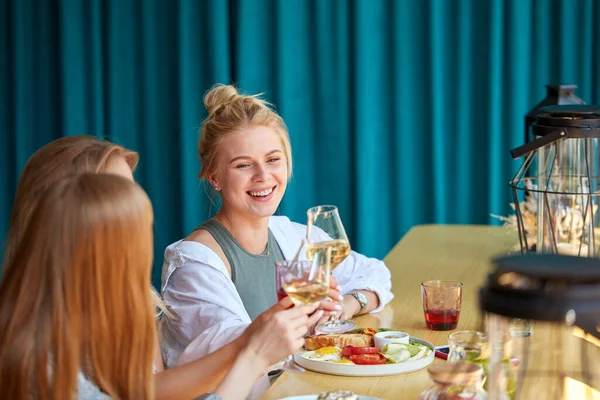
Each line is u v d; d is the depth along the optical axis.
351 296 1.97
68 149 1.43
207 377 1.49
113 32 4.12
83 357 1.25
